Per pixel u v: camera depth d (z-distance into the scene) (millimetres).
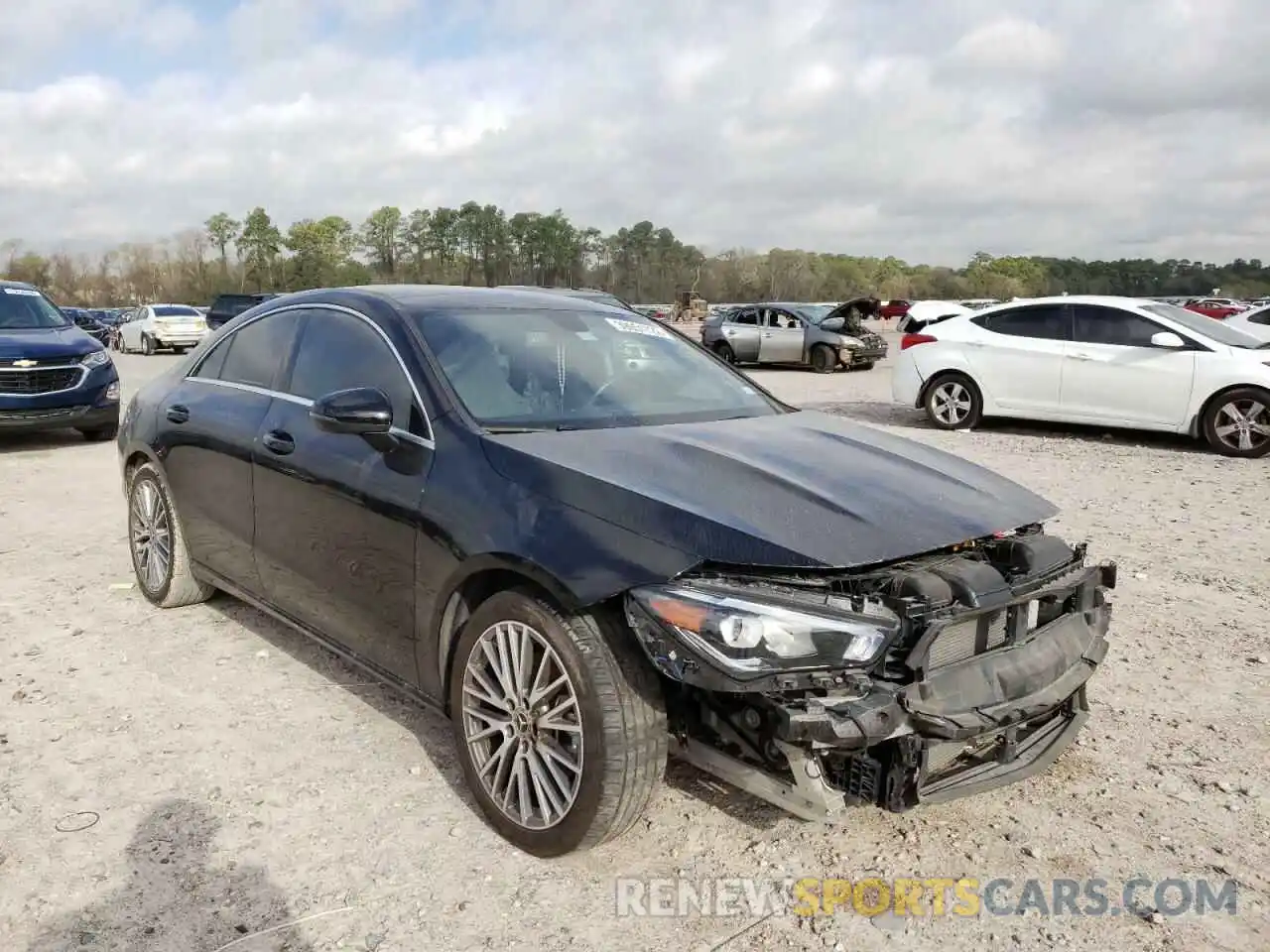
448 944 2551
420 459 3312
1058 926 2668
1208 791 3365
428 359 3535
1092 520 7176
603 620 2721
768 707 2504
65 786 3293
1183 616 5086
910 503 2979
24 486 8359
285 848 2961
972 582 2723
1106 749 3656
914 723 2555
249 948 2523
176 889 2760
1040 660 2896
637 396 3846
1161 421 10531
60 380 10258
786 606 2510
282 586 4070
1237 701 4066
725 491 2865
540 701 2867
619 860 2936
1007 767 2953
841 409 14641
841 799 2646
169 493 4840
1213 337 10438
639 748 2707
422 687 3375
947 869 2924
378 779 3369
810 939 2600
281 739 3654
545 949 2539
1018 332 11602
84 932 2570
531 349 3834
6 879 2789
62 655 4434
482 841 3021
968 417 11945
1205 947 2592
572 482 2893
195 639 4652
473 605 3146
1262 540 6578
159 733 3688
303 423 3916
